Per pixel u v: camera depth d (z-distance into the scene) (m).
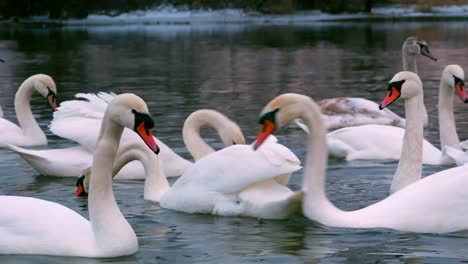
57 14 71.75
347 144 17.25
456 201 10.66
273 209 11.62
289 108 10.56
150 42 52.38
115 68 37.91
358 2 78.12
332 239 10.54
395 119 21.88
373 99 26.86
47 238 10.05
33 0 71.81
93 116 16.33
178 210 12.64
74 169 15.57
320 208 10.83
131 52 45.97
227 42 52.28
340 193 13.55
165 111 23.78
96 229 10.04
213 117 14.91
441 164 15.96
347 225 10.69
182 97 27.45
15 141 18.98
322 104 22.44
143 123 9.70
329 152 17.48
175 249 10.45
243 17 76.25
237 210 12.01
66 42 52.62
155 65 39.25
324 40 53.47
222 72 36.12
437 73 35.28
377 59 41.47
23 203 10.37
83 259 9.88
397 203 10.82
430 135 20.03
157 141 15.76
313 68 37.53
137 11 75.19
